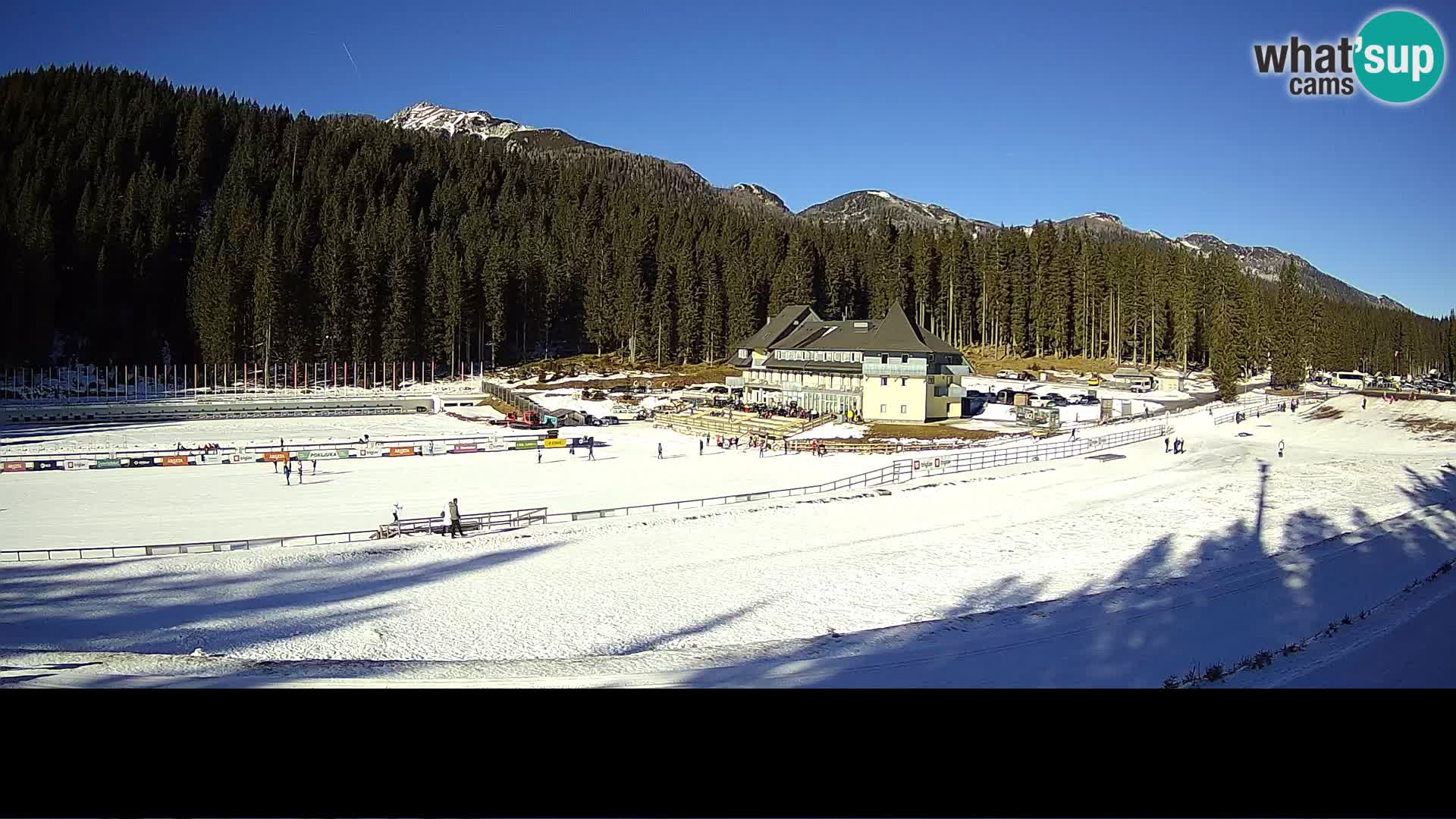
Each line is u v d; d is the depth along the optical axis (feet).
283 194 572.92
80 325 488.02
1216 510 158.81
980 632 91.86
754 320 485.56
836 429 278.46
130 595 110.32
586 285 535.60
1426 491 173.37
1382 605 94.02
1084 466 211.61
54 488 185.78
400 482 196.95
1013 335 501.97
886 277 507.30
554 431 290.97
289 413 363.15
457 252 520.83
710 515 159.74
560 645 92.79
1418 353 644.27
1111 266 501.15
